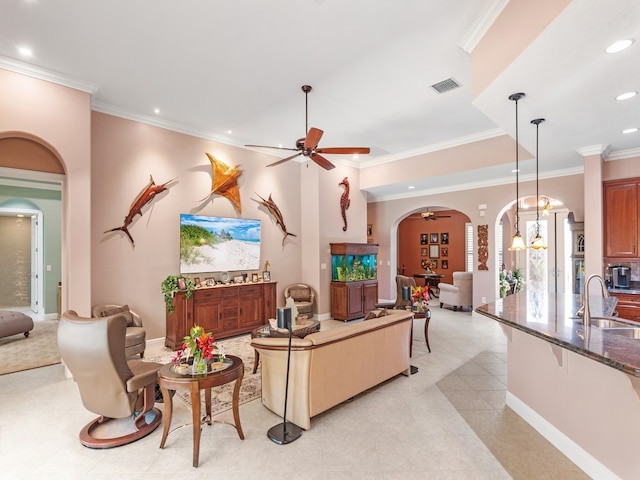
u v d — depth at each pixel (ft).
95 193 15.02
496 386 12.21
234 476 7.41
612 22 6.83
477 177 22.30
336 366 10.09
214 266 18.99
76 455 8.14
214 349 9.08
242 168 20.62
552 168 20.04
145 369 9.55
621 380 6.75
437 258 39.83
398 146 21.59
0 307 25.64
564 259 27.84
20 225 26.27
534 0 7.55
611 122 12.48
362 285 23.57
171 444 8.61
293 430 9.20
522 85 9.53
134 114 16.11
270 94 14.33
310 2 9.01
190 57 11.67
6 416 10.01
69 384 12.24
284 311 9.28
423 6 9.14
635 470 6.47
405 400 11.09
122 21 9.80
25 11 9.34
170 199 17.47
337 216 24.26
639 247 15.92
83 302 13.07
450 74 12.70
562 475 7.47
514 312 9.62
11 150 12.55
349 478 7.35
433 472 7.55
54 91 12.57
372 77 12.91
